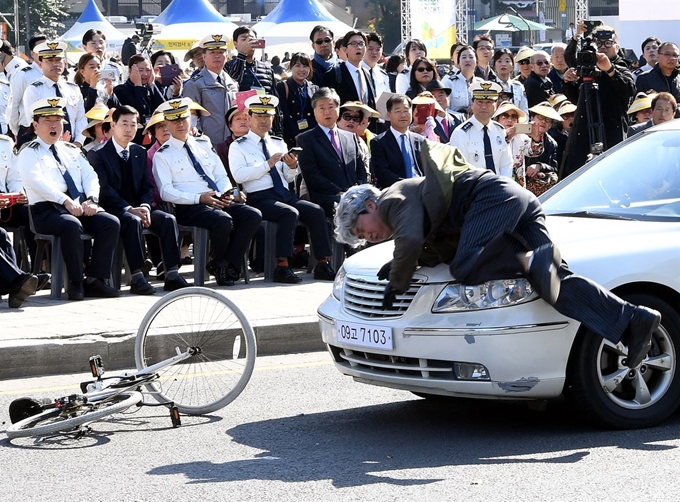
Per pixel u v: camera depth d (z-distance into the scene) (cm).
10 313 1698
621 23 3650
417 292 1097
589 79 2116
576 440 1089
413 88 2491
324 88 2094
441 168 1062
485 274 1065
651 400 1125
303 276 2122
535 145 2262
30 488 975
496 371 1060
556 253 1059
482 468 999
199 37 4891
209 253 2030
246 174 2048
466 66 2670
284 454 1072
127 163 1958
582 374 1088
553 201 1319
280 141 2131
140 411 1269
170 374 1266
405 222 1049
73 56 4850
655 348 1132
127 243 1894
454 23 4584
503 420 1194
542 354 1068
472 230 1055
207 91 2297
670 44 2645
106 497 942
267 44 4772
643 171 1295
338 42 2522
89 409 1175
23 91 2330
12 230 1975
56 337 1510
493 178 1073
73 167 1873
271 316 1662
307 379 1427
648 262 1113
